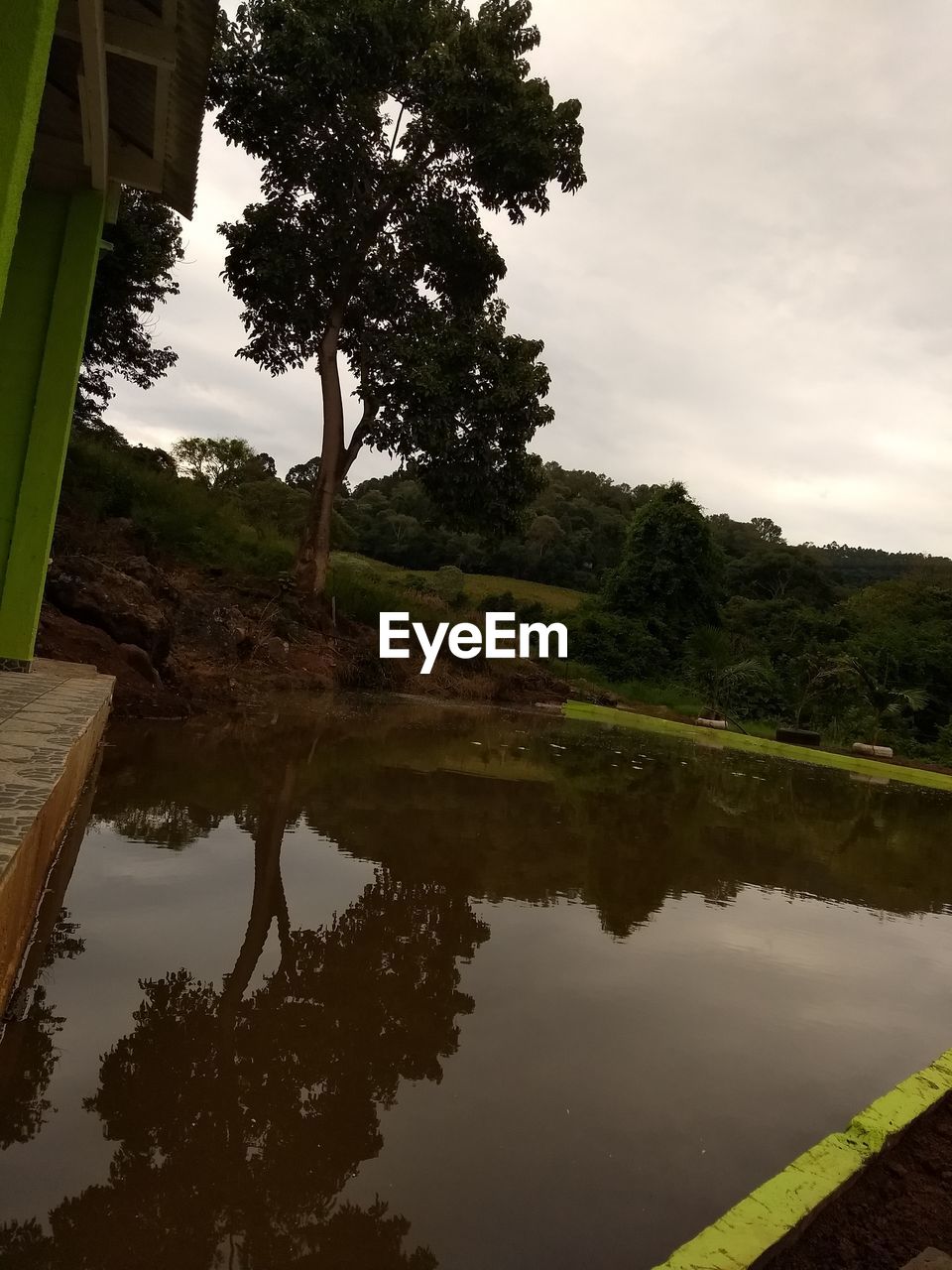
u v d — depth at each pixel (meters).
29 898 2.51
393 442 15.50
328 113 13.98
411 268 15.77
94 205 6.05
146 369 18.84
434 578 29.09
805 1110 2.33
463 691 15.95
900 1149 2.15
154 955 2.79
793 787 9.83
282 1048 2.32
